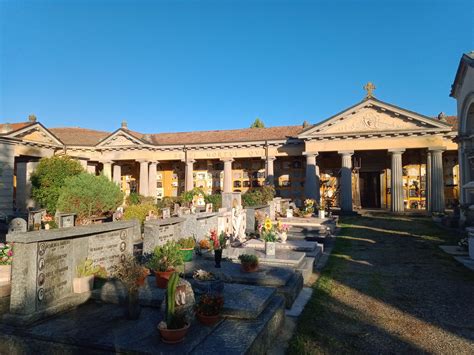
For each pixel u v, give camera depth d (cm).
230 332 492
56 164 2261
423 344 562
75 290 620
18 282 528
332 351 534
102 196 1772
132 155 3722
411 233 1805
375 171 3503
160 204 2738
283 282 754
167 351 429
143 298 594
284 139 3344
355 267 1095
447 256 1242
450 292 834
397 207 2842
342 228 2062
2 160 2378
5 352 485
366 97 2947
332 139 3030
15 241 527
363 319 665
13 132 2756
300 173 3547
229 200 1728
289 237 1540
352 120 2991
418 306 739
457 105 1966
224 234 1171
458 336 591
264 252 1068
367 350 539
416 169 3269
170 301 462
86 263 655
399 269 1064
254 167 3709
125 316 544
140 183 3694
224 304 568
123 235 771
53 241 584
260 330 503
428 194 2906
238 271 825
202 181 3881
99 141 3741
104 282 670
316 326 629
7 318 517
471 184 1400
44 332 488
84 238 661
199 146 3606
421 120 2775
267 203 2138
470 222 1755
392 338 582
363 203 3638
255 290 657
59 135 3859
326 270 1051
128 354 435
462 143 1878
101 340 460
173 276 472
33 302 532
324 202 3403
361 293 827
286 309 718
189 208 2311
